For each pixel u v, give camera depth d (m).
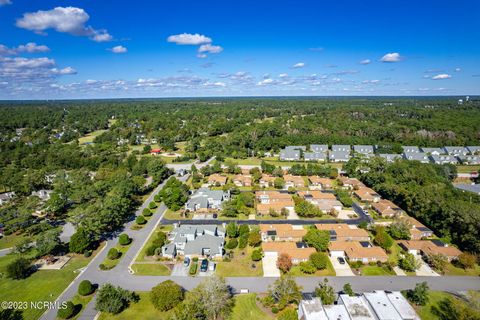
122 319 51.78
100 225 77.00
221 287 54.16
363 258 68.38
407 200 95.38
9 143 173.25
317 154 161.38
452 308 54.16
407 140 183.00
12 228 83.75
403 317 47.94
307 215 92.94
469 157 155.00
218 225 86.81
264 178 123.38
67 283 61.34
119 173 123.00
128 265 67.56
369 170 127.88
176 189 102.88
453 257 69.25
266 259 69.38
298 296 53.59
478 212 72.56
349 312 49.25
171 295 53.28
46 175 130.50
